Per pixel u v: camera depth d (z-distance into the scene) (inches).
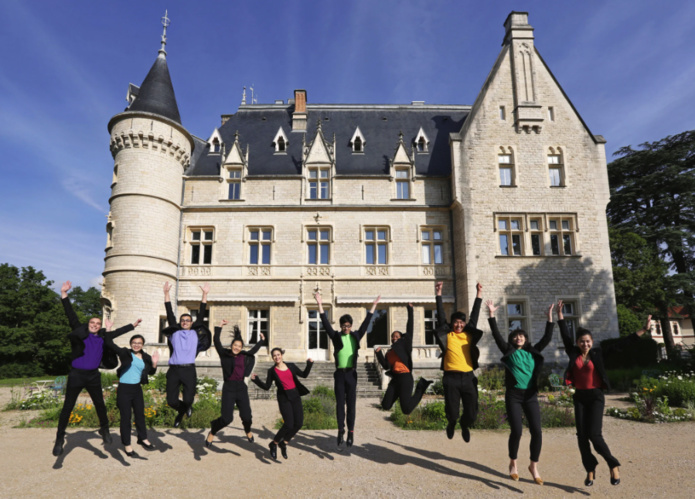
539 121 992.9
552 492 242.2
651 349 829.8
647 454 327.9
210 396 548.1
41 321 1401.3
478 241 938.7
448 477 269.4
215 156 1079.0
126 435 295.9
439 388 717.3
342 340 325.7
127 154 943.7
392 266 981.8
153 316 900.6
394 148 1098.7
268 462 301.0
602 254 947.3
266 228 1003.9
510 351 270.7
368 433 409.4
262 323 977.5
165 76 1026.7
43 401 581.6
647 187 1507.1
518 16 1047.0
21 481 259.0
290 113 1206.3
